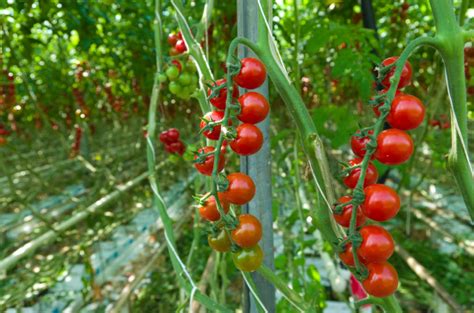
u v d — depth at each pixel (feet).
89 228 6.67
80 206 7.27
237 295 5.43
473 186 1.15
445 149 5.05
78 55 6.91
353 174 1.07
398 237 7.02
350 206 1.06
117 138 11.40
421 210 7.98
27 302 5.24
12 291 5.23
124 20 4.99
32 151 10.91
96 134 10.96
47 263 6.12
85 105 7.32
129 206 8.52
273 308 1.61
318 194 1.16
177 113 7.72
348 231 1.04
